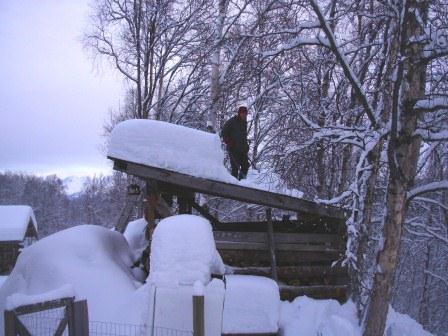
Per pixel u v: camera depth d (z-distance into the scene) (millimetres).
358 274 9133
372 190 9562
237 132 10367
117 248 8938
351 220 8781
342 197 8906
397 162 7176
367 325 7359
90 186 65500
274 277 8469
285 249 9016
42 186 80125
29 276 7262
